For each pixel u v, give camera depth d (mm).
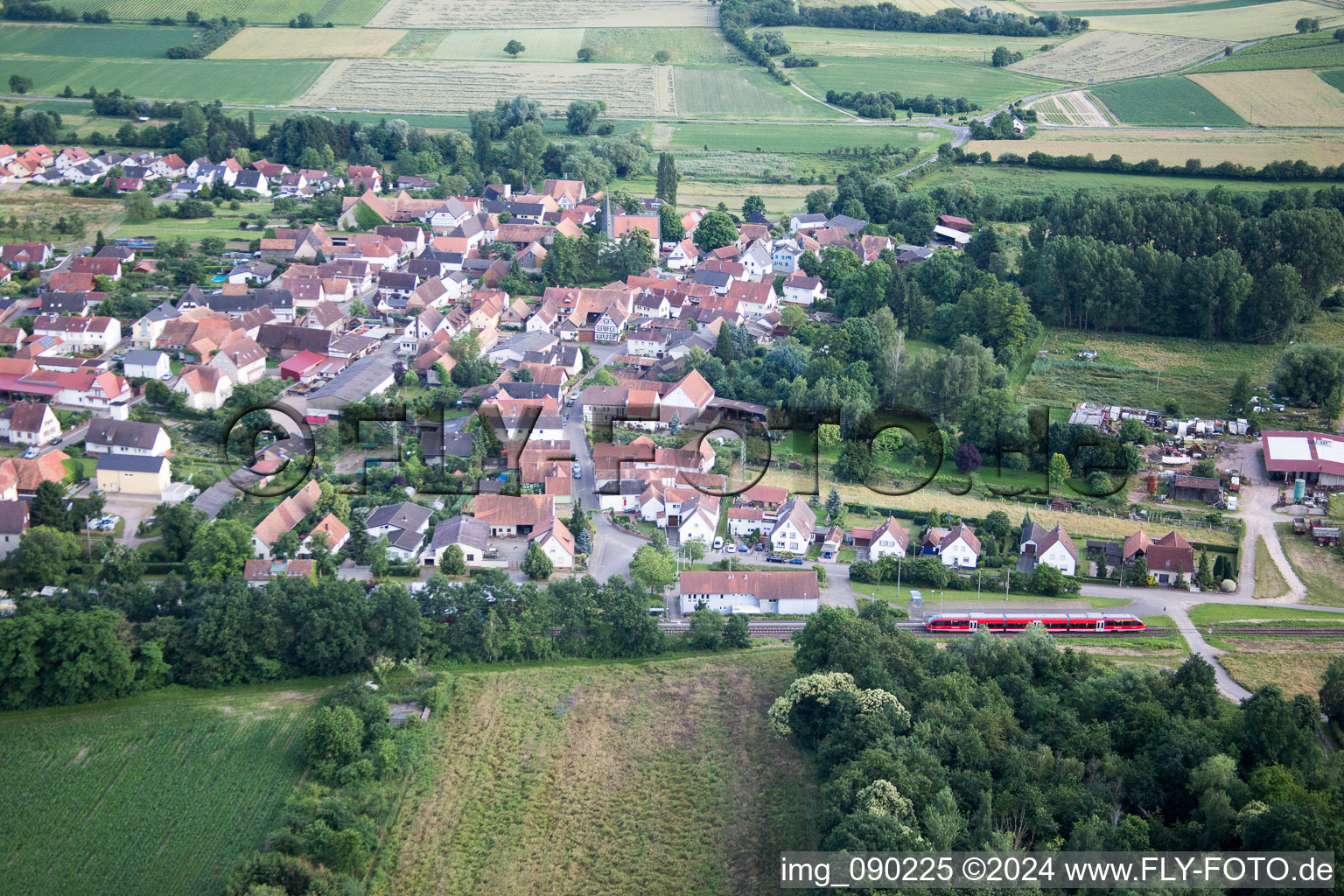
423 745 157000
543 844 142375
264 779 148375
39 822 141000
